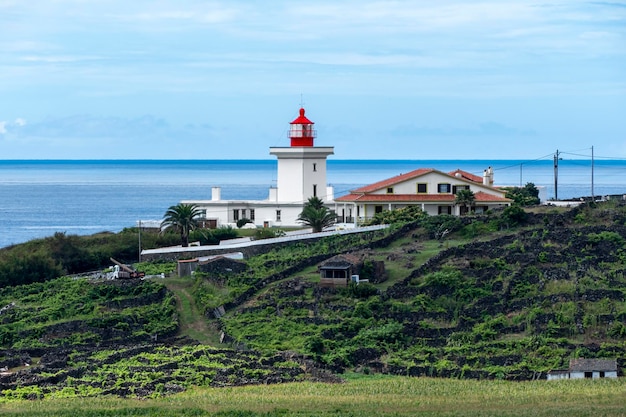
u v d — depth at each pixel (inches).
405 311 5492.1
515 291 5595.5
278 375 4761.3
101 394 4443.9
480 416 3917.3
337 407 4126.5
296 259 6491.1
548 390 4426.7
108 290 6146.7
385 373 4877.0
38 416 3973.9
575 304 5359.3
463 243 6407.5
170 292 6127.0
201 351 5108.3
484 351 5027.1
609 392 4357.8
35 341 5418.3
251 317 5639.8
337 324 5403.5
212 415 4003.4
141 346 5265.8
